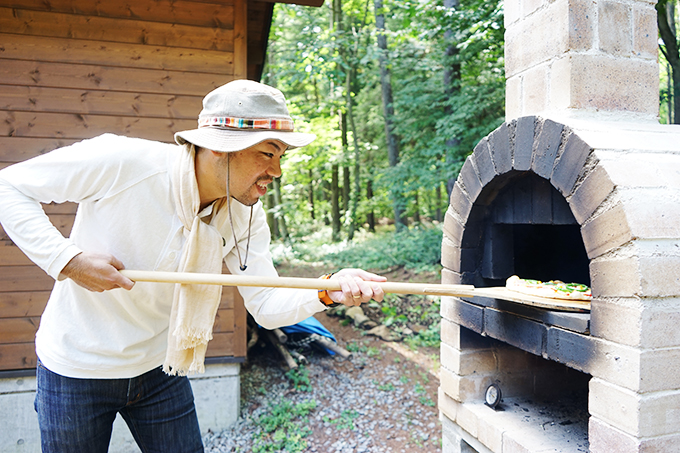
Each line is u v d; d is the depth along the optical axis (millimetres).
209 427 3596
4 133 3164
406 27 6672
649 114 1965
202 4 3418
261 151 1388
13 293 3221
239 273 1719
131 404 1659
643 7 1933
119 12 3299
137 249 1472
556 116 1845
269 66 10656
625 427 1391
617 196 1397
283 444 3361
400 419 3738
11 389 3248
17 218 1336
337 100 12703
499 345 2377
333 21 11906
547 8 1930
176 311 1488
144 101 3352
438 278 7273
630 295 1363
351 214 12906
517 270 2406
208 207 1529
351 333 5719
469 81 8133
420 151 8711
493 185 2062
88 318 1505
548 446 1861
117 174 1403
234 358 3596
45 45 3209
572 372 2520
